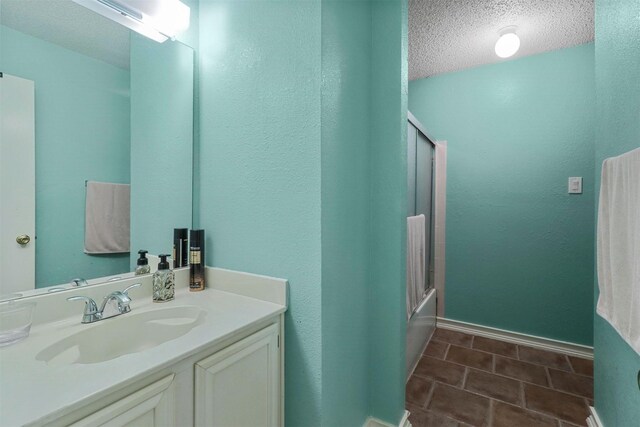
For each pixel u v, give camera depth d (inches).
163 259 44.6
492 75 96.7
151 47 46.8
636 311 33.6
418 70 101.8
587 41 84.2
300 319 41.5
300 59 40.5
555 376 74.0
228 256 48.9
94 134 40.9
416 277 78.6
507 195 95.2
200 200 52.4
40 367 25.6
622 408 42.2
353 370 49.1
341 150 44.6
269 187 43.9
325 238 40.4
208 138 51.3
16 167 34.2
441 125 104.4
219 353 32.3
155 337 39.0
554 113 88.8
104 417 22.7
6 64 33.4
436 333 100.4
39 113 36.0
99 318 36.1
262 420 38.4
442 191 104.6
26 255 34.9
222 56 49.5
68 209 38.6
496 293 97.3
